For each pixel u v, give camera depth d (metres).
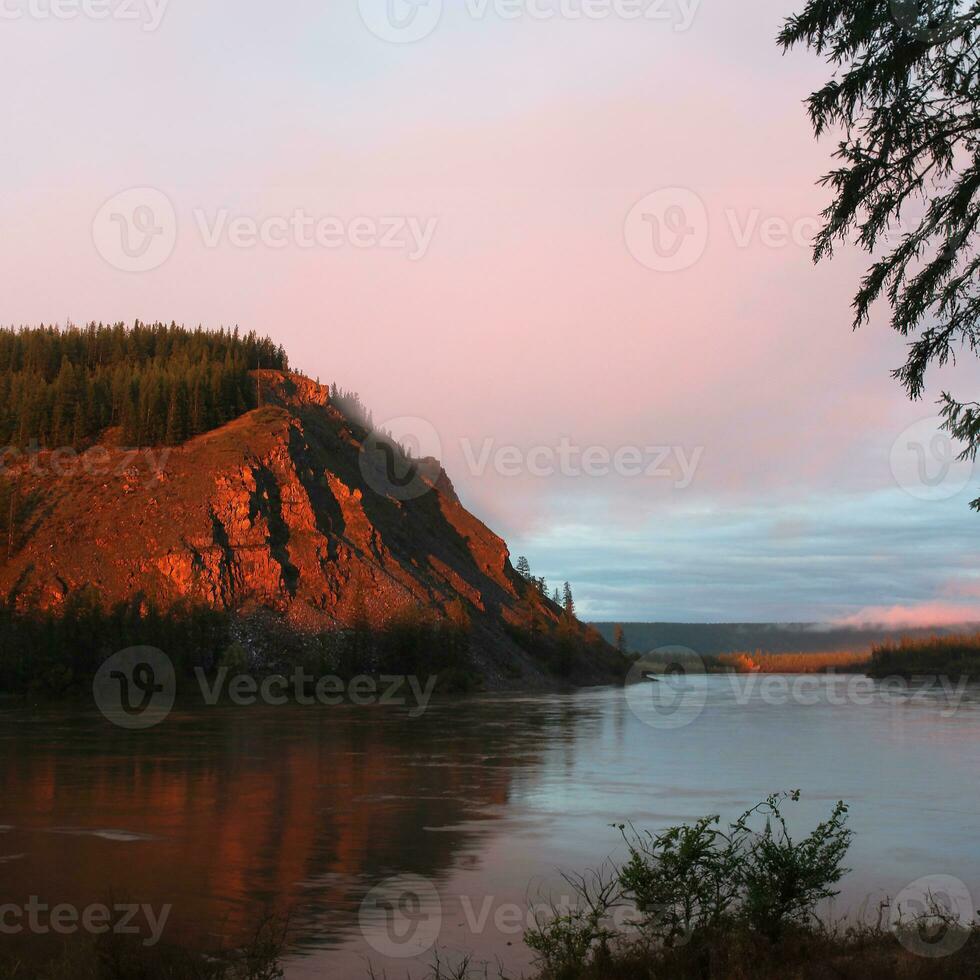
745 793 34.88
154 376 181.25
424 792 34.88
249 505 143.88
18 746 51.56
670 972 10.86
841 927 14.41
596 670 182.88
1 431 175.88
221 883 20.16
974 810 30.78
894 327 12.99
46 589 129.75
